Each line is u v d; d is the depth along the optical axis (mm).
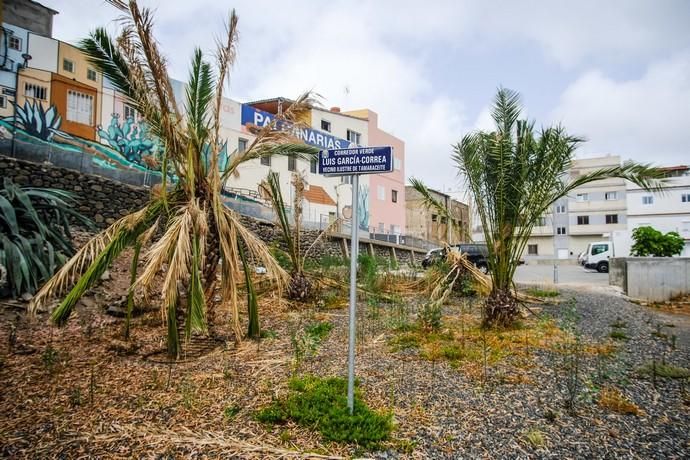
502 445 2934
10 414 3438
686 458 2752
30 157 12141
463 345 5621
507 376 4391
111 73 5312
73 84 15516
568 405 3605
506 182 6852
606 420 3330
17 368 4555
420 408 3561
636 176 6156
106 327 6375
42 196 8117
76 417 3391
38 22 15320
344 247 19188
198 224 5090
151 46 4941
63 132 15219
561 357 5125
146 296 5344
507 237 6992
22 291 6887
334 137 28641
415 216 39125
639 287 11680
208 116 6344
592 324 7426
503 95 7043
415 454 2818
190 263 5012
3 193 7637
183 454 2820
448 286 9344
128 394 3879
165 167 5230
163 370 4570
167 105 5188
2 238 6902
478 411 3504
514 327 6844
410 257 26891
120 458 2775
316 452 2842
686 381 4238
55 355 4840
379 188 33469
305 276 9711
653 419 3350
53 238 7977
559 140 6617
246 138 21516
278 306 8594
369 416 3232
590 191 47094
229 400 3734
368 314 8086
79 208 12180
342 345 5781
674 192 41781
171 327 4918
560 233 48031
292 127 6352
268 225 17031
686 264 11391
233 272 5395
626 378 4316
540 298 10203
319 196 26734
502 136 6750
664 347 5758
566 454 2812
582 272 25094
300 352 4918
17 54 14336
